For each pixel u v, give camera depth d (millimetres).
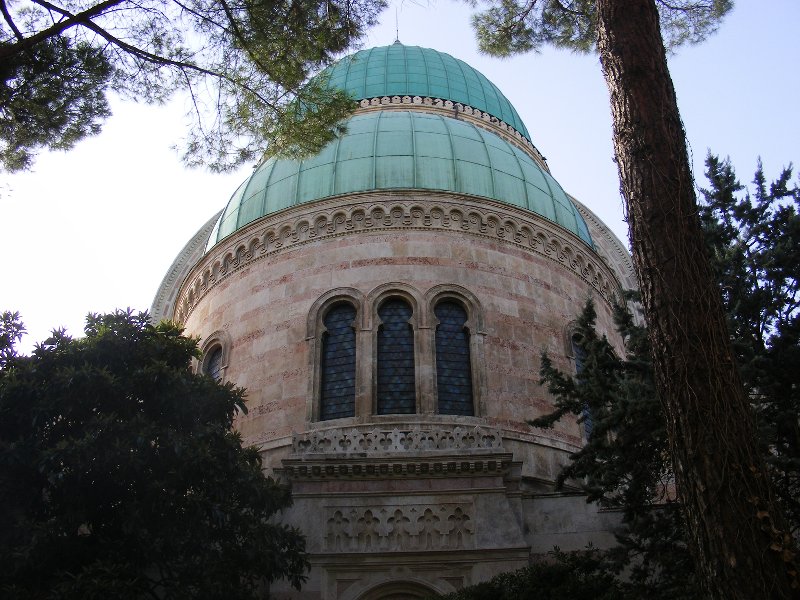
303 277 29266
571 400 19656
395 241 29344
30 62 14969
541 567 16000
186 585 16672
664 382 10406
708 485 9484
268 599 20047
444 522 21031
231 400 19594
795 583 8820
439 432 22469
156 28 15586
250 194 33500
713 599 9086
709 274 10961
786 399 17703
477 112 38844
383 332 28094
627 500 17859
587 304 20797
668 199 11234
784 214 19766
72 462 15906
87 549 16125
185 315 33875
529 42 18062
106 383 17344
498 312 28500
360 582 20328
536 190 32938
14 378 17094
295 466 21797
